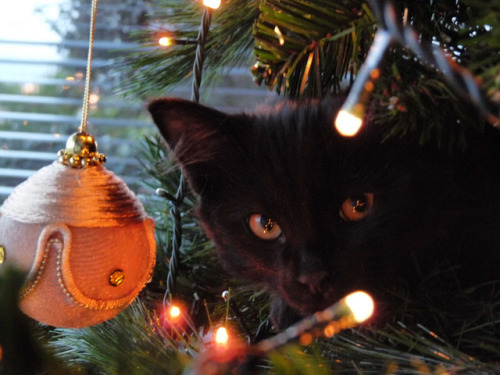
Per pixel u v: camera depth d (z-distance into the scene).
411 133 0.44
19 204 0.39
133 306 0.45
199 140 0.49
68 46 0.87
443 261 0.46
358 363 0.38
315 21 0.41
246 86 0.87
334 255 0.45
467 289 0.43
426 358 0.37
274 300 0.49
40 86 0.92
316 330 0.30
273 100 0.54
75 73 0.92
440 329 0.42
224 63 0.54
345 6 0.41
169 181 0.59
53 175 0.39
